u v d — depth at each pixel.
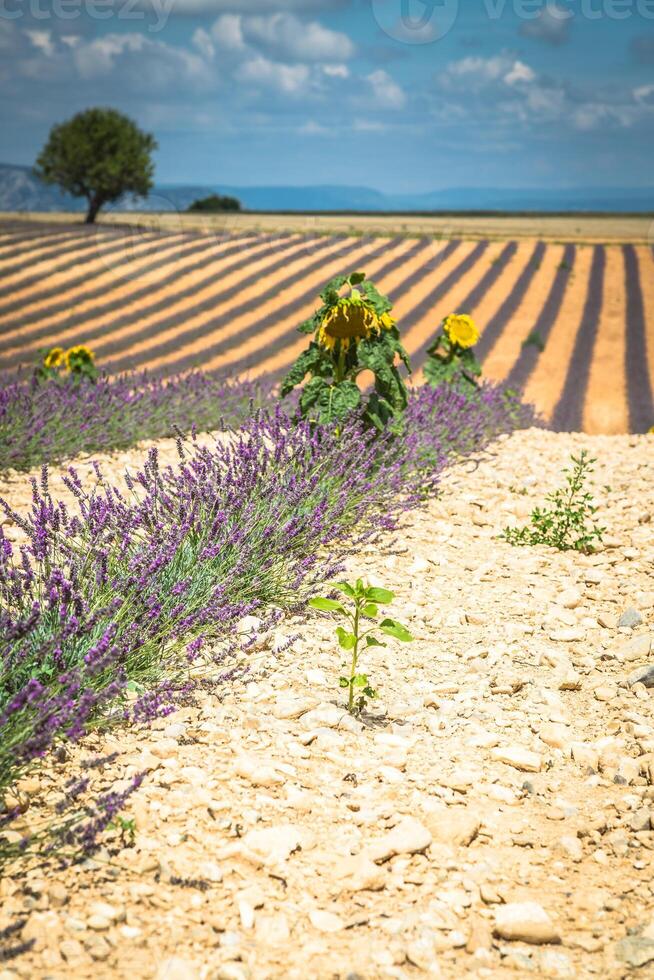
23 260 44.22
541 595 4.31
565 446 7.82
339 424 5.14
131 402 9.03
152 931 1.96
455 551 4.90
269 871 2.21
